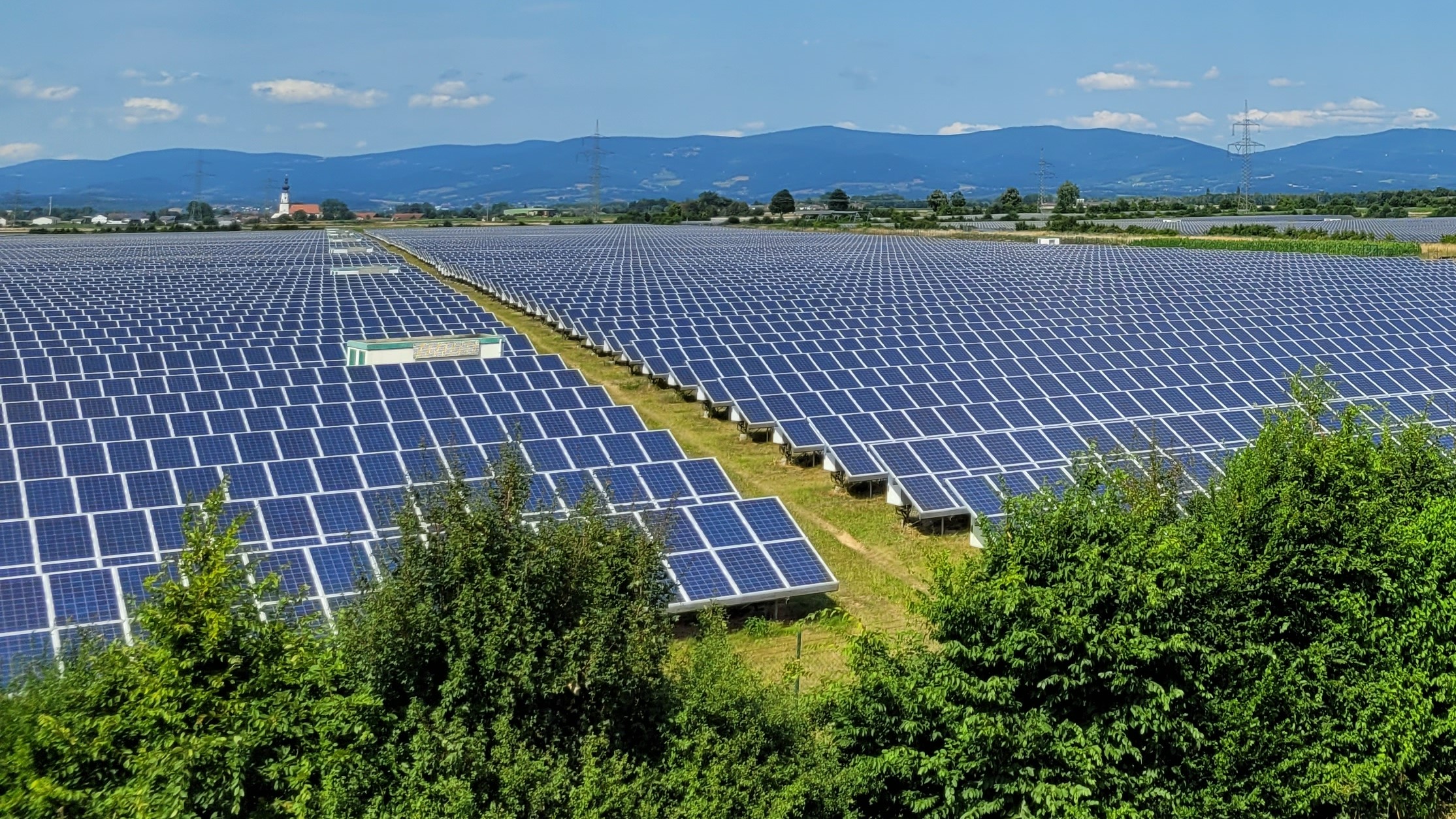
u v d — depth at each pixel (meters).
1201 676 19.83
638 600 18.17
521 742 16.80
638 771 17.41
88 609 25.58
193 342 68.25
